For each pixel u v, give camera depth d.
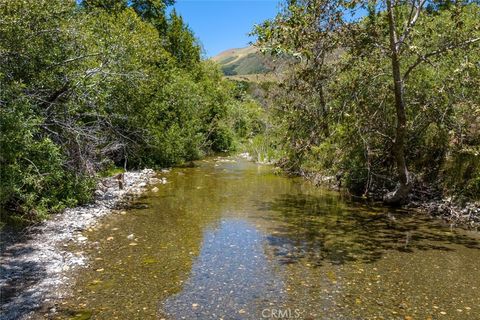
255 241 9.79
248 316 6.04
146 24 24.08
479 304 6.59
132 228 10.60
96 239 9.55
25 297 6.45
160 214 12.19
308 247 9.39
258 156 26.39
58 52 11.89
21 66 11.35
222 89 34.88
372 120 13.08
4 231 9.48
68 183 11.84
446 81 11.55
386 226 11.23
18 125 8.88
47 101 11.60
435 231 10.77
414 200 13.44
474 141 12.59
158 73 21.08
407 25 11.36
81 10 14.98
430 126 13.85
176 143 22.12
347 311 6.26
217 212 12.62
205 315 6.04
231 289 6.98
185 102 23.55
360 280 7.49
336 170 16.33
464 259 8.69
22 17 10.46
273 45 10.34
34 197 9.91
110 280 7.22
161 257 8.48
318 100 13.72
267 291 6.94
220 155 30.75
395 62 11.31
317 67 11.85
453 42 11.30
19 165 9.17
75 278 7.27
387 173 14.73
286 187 17.16
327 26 11.11
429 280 7.54
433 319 6.05
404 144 13.84
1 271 7.34
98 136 14.47
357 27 11.35
